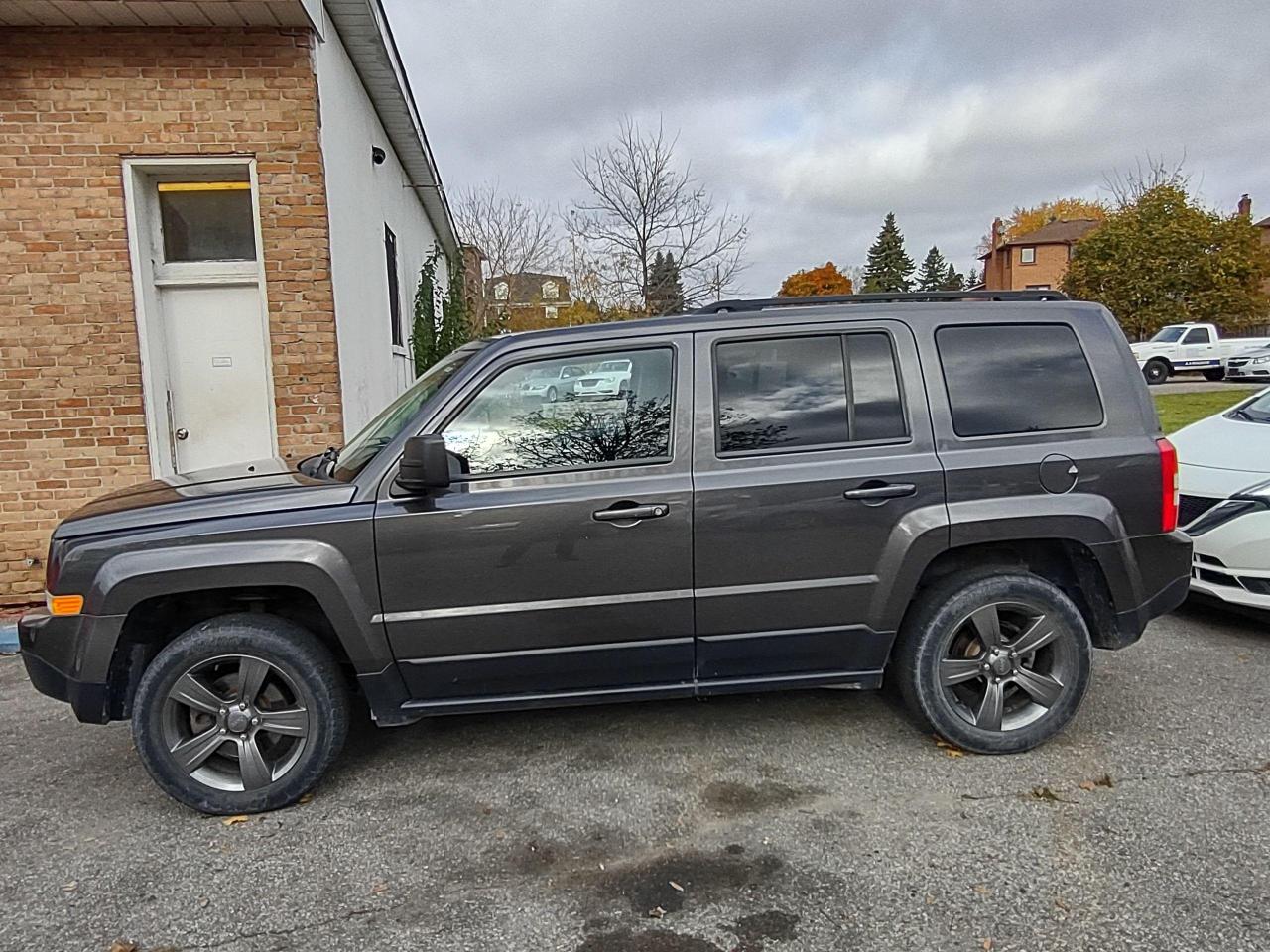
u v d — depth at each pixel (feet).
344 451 12.91
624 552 10.94
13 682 16.10
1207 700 13.32
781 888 8.91
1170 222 111.14
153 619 11.01
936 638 11.60
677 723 13.15
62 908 8.93
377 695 11.00
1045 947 7.88
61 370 20.65
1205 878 8.84
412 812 10.75
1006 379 11.75
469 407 11.10
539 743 12.60
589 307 79.87
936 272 238.07
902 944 7.98
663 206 71.15
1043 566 12.34
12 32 19.90
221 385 21.95
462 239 86.84
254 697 10.89
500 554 10.78
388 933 8.39
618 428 11.20
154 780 10.94
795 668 11.69
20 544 20.83
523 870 9.43
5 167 20.07
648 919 8.47
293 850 9.98
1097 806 10.33
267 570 10.45
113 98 20.30
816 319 11.62
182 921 8.67
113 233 20.53
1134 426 11.82
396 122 31.07
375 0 22.93
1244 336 112.27
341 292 22.76
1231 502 15.78
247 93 20.68
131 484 21.09
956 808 10.39
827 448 11.35
